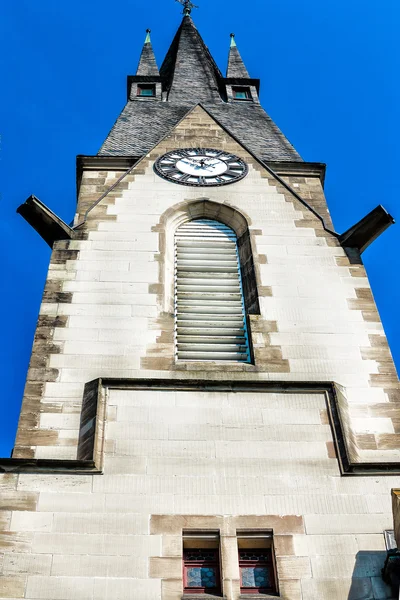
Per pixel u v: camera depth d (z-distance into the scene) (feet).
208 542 40.24
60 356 49.88
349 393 48.98
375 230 60.95
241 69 127.75
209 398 46.62
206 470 42.83
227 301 57.93
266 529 40.45
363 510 41.52
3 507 40.22
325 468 43.45
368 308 55.42
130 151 80.12
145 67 126.82
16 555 38.45
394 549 39.68
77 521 39.99
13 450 44.21
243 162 73.41
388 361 51.39
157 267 58.29
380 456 45.42
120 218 63.26
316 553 39.60
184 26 147.54
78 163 75.97
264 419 45.75
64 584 37.52
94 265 57.72
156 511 40.70
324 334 53.11
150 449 43.62
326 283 57.57
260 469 43.11
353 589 38.27
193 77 118.73
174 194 66.90
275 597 37.96
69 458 43.96
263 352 51.52
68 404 46.85
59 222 60.18
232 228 64.95
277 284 57.26
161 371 49.47
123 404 46.01
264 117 100.89
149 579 38.04
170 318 53.88
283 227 63.57
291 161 78.43
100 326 52.42
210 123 81.82
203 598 37.65
